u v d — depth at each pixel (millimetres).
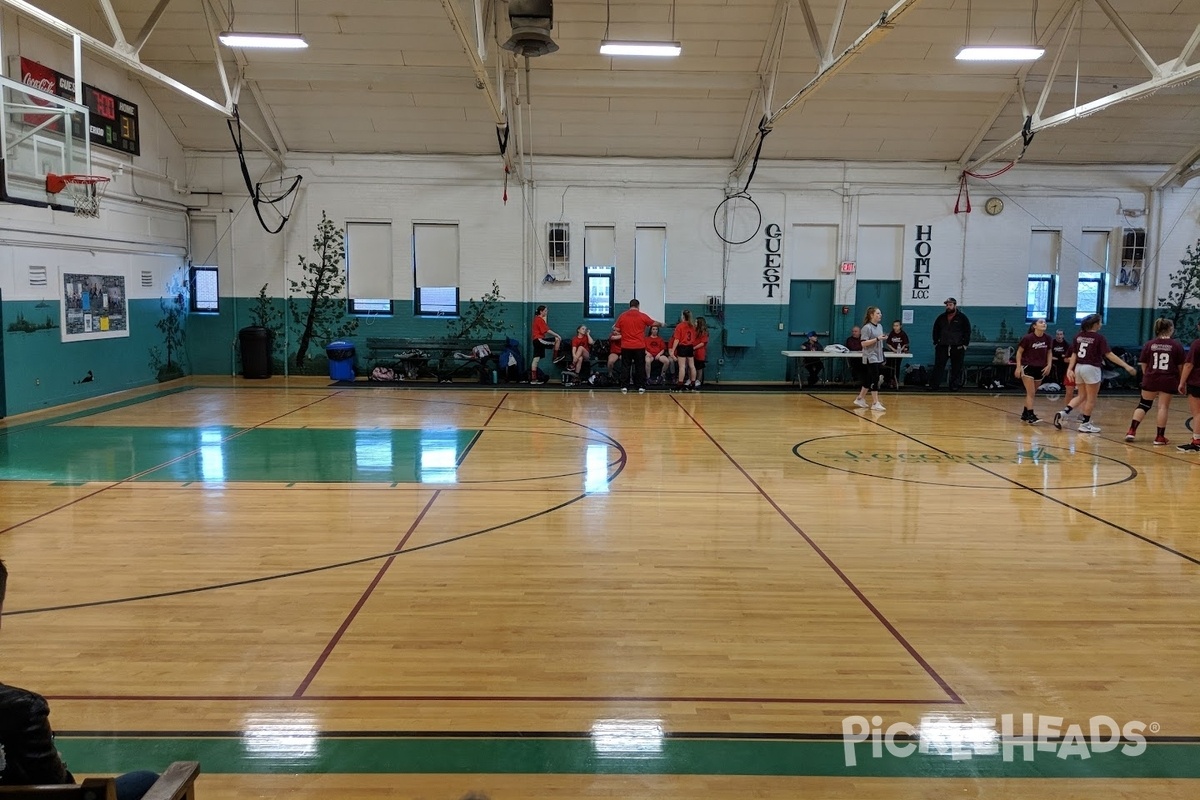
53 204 9156
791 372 16406
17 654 3750
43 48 11078
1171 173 15812
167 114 14773
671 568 5074
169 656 3742
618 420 11328
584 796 2713
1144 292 16328
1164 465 8516
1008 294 16281
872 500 6895
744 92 14250
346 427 10438
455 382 15688
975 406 13195
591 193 15984
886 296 16438
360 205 15891
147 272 14352
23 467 7891
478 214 15977
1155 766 2932
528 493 7016
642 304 16297
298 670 3609
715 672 3637
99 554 5238
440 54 13383
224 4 12250
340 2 12250
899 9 7902
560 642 3943
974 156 15711
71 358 12188
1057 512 6547
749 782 2811
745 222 16094
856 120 14930
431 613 4297
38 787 1581
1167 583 4891
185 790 1783
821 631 4117
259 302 16031
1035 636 4078
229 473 7688
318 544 5492
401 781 2783
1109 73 13586
